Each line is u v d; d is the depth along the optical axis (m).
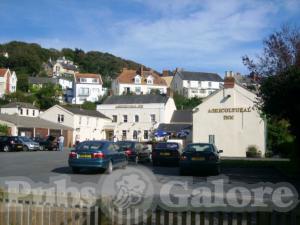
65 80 126.25
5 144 43.72
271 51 31.80
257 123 42.66
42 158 31.08
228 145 43.44
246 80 36.38
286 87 20.03
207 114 44.50
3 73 103.75
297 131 22.89
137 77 109.62
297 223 6.10
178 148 27.36
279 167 24.81
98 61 165.25
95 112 76.56
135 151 28.83
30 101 90.50
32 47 153.88
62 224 6.66
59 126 66.75
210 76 114.69
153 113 72.62
